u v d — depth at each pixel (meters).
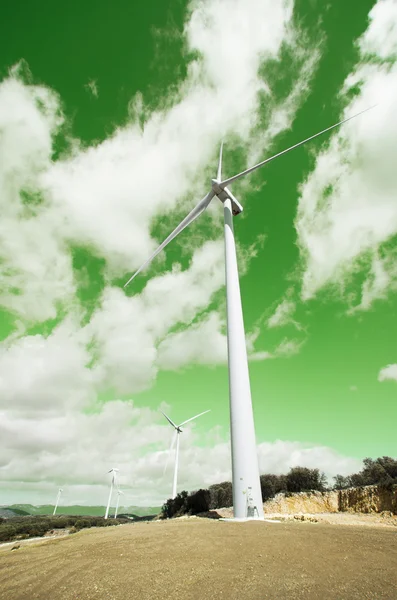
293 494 38.62
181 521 23.77
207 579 8.22
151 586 7.83
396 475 38.44
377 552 10.80
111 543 13.23
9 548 17.47
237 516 22.16
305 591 7.34
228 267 33.75
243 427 24.89
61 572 9.52
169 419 68.31
